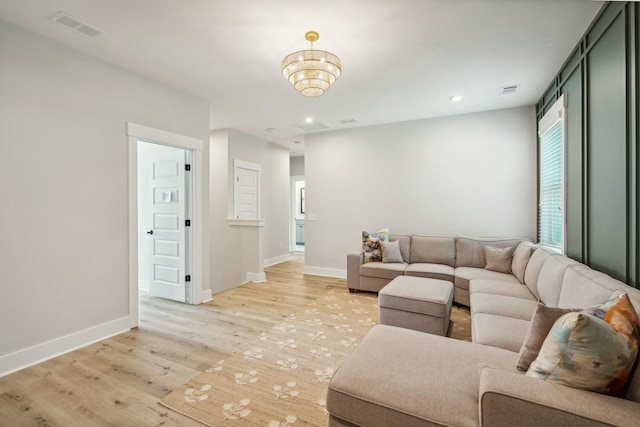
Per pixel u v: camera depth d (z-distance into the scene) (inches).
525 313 82.7
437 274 146.3
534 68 115.2
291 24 87.4
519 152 160.2
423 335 67.0
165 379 82.2
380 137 193.3
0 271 84.9
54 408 70.6
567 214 108.8
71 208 100.0
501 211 164.2
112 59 108.3
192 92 140.3
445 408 44.1
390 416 45.7
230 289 175.6
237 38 95.2
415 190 183.9
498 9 80.8
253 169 232.7
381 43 98.0
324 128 204.4
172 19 85.1
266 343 104.4
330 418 51.9
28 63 90.0
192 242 146.3
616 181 74.9
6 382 80.9
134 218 118.3
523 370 51.8
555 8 80.3
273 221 261.6
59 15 82.9
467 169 171.3
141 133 120.6
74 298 100.7
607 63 78.9
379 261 170.7
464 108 162.4
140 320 126.3
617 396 40.1
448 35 93.3
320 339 107.6
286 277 207.2
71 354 96.3
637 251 66.4
